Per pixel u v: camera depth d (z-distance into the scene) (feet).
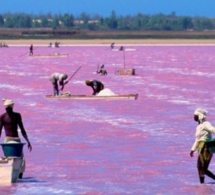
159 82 492.13
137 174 193.36
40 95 396.37
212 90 428.15
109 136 253.24
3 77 544.62
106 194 172.14
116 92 413.18
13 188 176.96
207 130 178.29
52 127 274.36
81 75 562.25
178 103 354.74
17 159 181.37
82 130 266.77
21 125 182.39
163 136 252.83
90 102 358.84
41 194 171.73
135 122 287.28
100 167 202.08
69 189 176.86
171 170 198.18
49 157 215.92
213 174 182.80
